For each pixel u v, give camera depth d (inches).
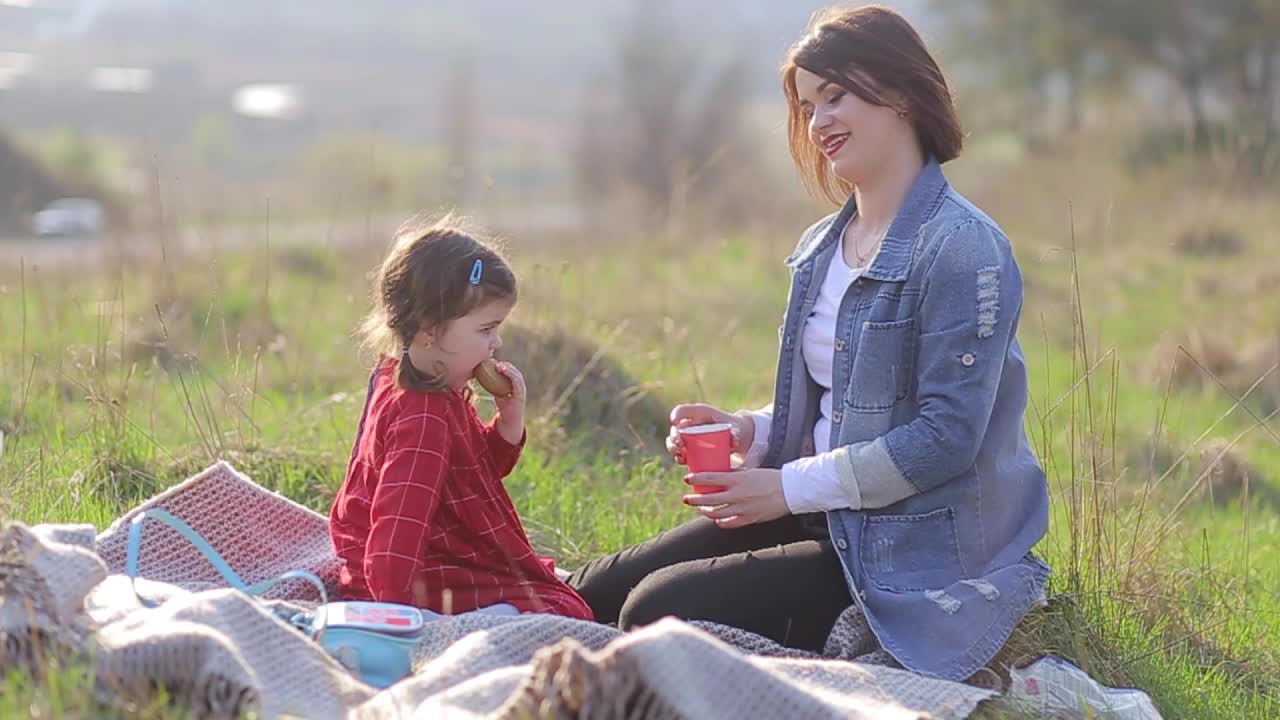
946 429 149.6
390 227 602.2
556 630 140.6
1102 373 393.4
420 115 2728.8
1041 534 158.7
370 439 157.0
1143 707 155.9
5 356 276.7
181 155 1555.1
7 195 1018.1
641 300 457.4
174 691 122.5
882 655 151.5
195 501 167.5
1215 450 285.7
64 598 125.0
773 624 156.0
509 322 281.9
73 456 216.4
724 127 1128.8
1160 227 649.6
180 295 391.5
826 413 165.6
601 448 263.3
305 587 163.2
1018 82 1309.1
